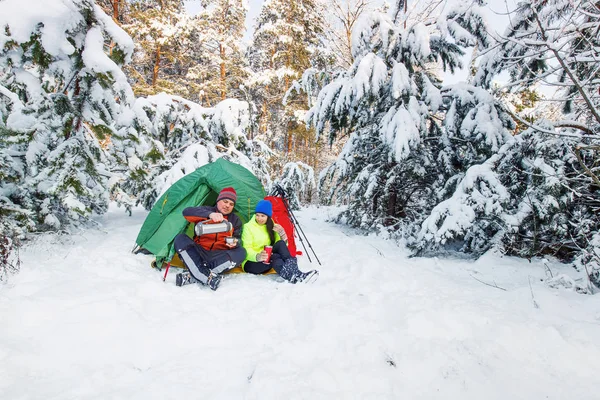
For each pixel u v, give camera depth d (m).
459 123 5.96
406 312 2.69
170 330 2.29
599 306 2.91
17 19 3.83
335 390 1.77
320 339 2.27
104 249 4.19
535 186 4.62
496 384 1.91
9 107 4.26
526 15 4.71
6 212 3.96
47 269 3.17
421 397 1.77
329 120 7.14
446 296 3.14
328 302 2.90
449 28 5.91
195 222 3.61
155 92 14.77
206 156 6.26
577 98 4.26
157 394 1.67
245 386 1.77
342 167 7.27
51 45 4.04
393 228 6.69
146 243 4.08
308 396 1.70
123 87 4.60
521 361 2.13
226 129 7.00
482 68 6.06
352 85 6.18
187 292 3.10
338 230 7.37
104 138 4.70
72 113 4.57
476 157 5.92
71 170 4.34
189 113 6.86
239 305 2.83
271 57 18.78
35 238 4.15
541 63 5.14
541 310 2.87
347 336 2.30
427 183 7.04
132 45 4.75
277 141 19.84
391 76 6.16
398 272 3.90
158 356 2.04
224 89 17.05
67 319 2.31
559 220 4.44
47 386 1.69
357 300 2.98
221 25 17.38
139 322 2.37
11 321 2.20
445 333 2.40
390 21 6.40
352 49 6.65
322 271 3.93
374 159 7.34
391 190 7.11
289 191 8.80
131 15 14.39
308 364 2.00
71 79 4.59
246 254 3.68
